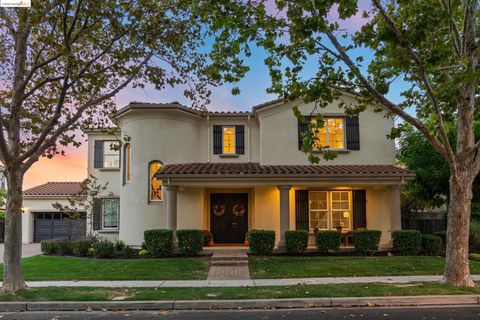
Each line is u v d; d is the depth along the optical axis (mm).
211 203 18828
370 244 15336
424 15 8570
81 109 10398
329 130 18547
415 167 18750
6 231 9961
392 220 16578
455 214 10492
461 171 10492
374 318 7816
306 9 9000
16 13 9844
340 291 9648
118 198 21188
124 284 10914
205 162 19141
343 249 16078
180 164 18203
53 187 28594
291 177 16062
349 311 8453
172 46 10719
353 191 18312
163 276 12008
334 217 18266
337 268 12867
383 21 10758
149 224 17859
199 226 18156
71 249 17297
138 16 9922
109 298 9203
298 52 10266
